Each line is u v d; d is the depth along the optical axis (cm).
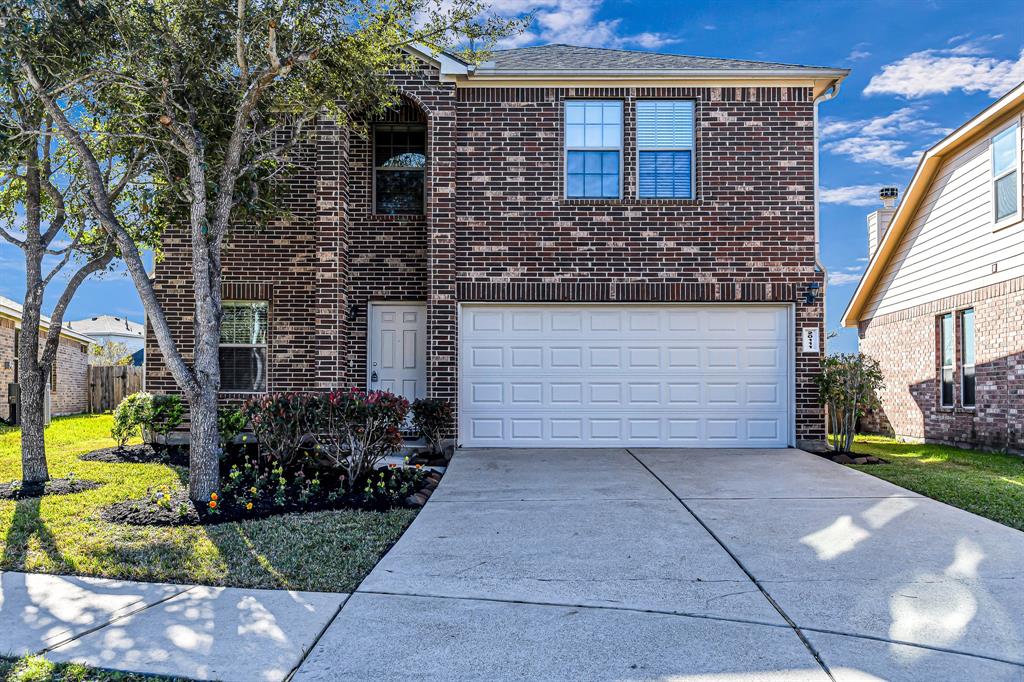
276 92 771
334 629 392
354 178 1116
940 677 338
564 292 1073
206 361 707
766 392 1076
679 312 1083
